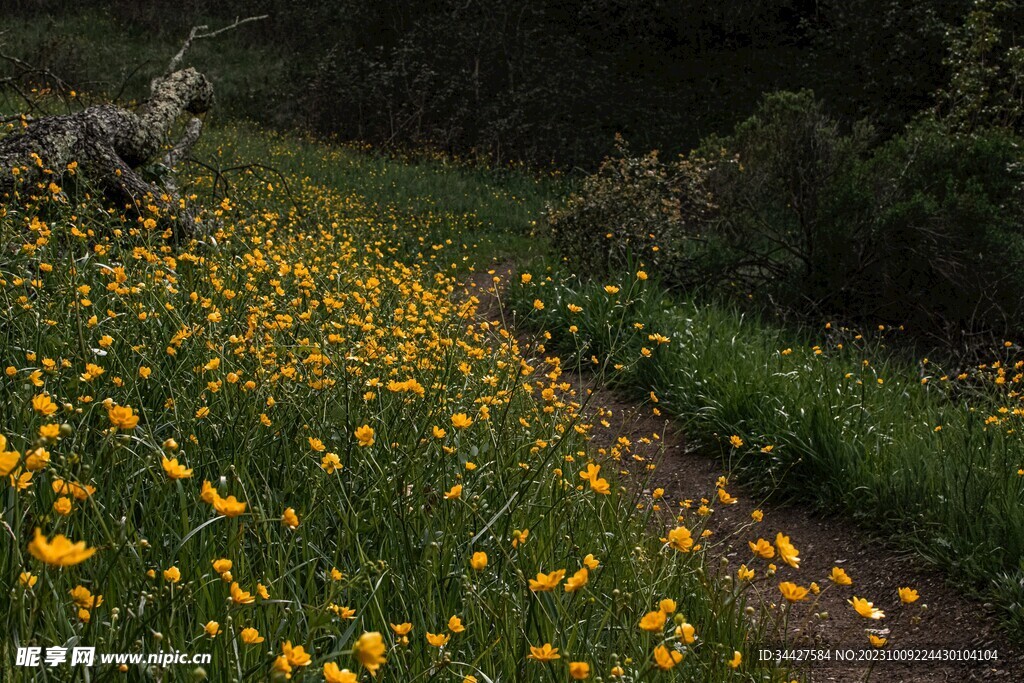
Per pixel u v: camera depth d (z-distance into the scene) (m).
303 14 27.20
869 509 4.61
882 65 20.67
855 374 6.90
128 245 5.36
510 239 14.25
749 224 9.77
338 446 2.96
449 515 2.76
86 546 2.08
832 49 21.98
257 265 4.48
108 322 3.48
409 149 22.84
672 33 24.08
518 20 24.27
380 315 5.02
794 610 3.79
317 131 23.75
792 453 5.20
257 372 3.20
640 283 8.41
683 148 22.89
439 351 4.23
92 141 6.13
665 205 10.02
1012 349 8.03
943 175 9.21
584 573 1.68
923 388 6.82
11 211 4.60
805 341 8.26
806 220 9.48
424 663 2.08
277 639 1.90
